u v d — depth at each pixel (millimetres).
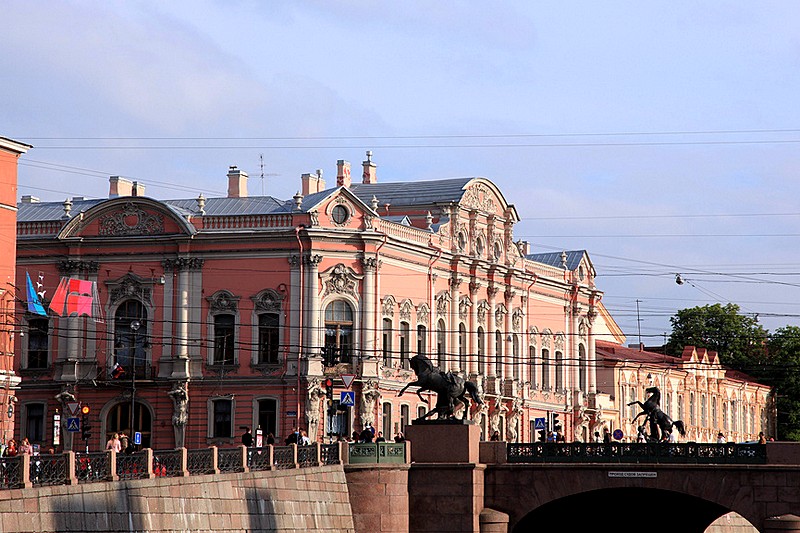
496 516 109750
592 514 129375
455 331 161250
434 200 163000
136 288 146250
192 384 144125
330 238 144125
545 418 179500
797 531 104000
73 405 129000
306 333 142750
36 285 148250
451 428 110250
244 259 144500
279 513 95812
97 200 162000
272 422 142875
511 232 174250
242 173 160250
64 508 72062
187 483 84375
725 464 107250
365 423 144125
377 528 107562
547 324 183000
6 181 114750
